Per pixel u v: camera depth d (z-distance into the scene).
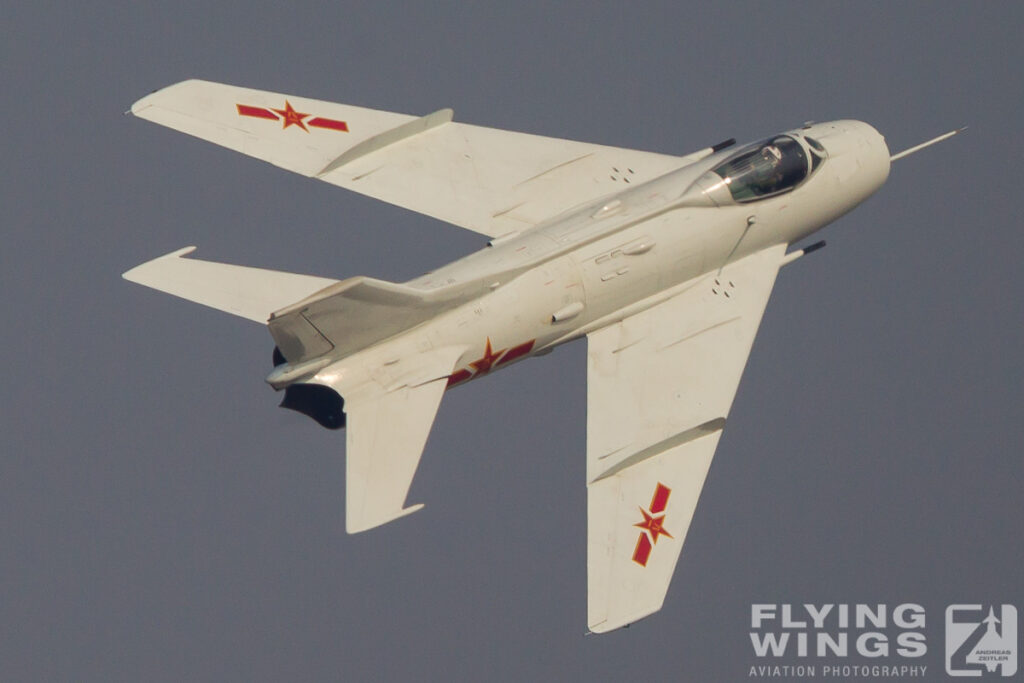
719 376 72.50
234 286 66.50
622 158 78.25
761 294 75.38
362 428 65.88
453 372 69.12
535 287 70.44
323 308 64.06
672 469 70.19
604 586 66.94
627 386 71.81
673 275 73.75
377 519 64.19
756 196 75.31
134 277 66.69
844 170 77.94
